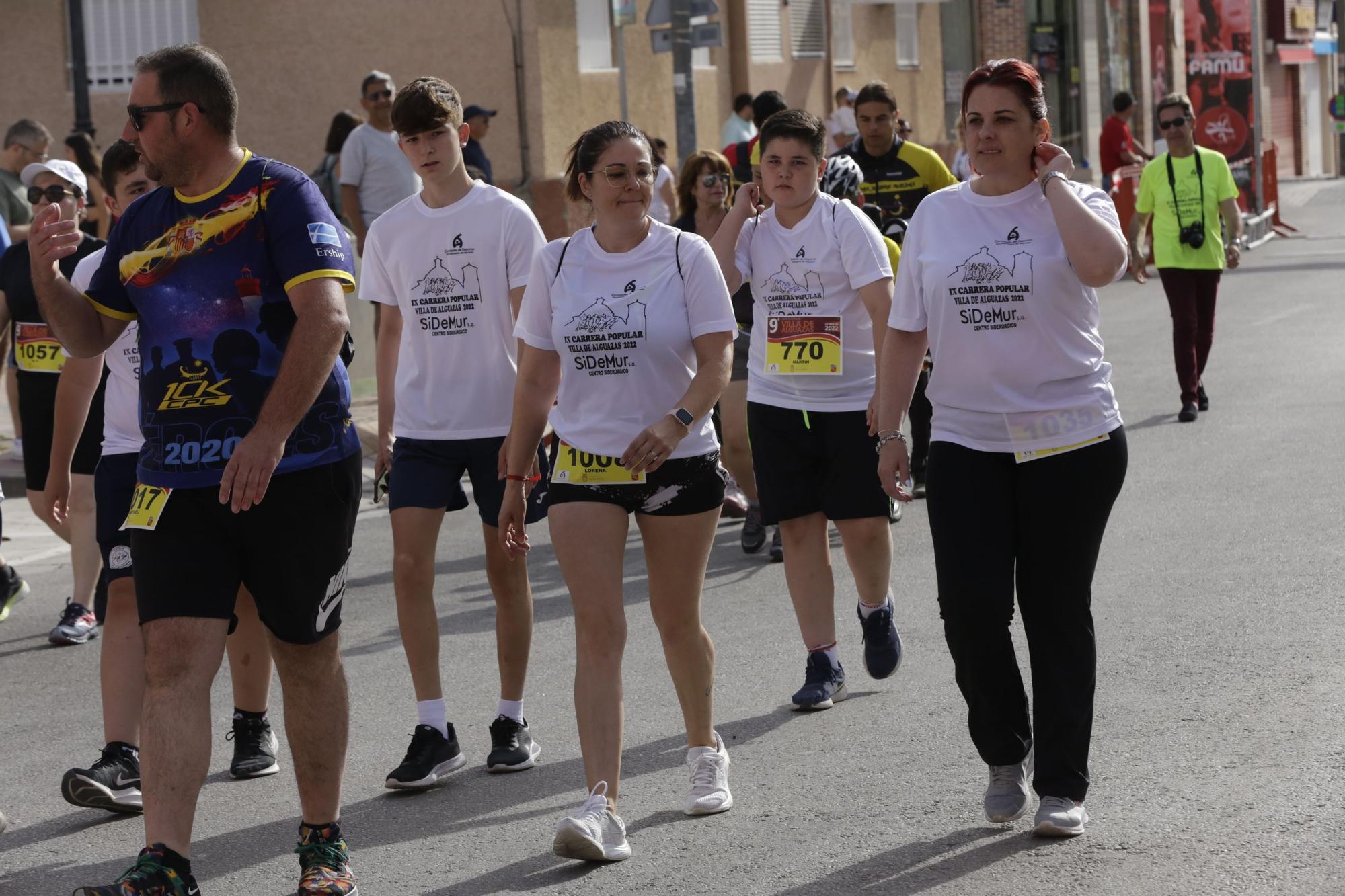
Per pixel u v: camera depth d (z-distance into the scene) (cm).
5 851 725
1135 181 3447
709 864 652
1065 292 630
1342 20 7144
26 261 1095
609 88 3022
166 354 596
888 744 790
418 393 805
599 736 666
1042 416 635
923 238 652
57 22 2817
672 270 688
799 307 870
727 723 846
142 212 605
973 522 643
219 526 597
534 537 1413
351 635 1094
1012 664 655
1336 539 1136
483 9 2848
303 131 2873
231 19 2855
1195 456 1495
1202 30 4222
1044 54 4934
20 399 1126
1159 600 1008
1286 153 7738
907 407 671
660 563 701
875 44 4025
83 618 1120
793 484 866
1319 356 2069
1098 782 708
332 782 620
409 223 808
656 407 688
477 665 997
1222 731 761
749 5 3488
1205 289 1700
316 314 579
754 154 1111
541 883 645
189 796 577
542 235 805
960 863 630
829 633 869
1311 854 614
